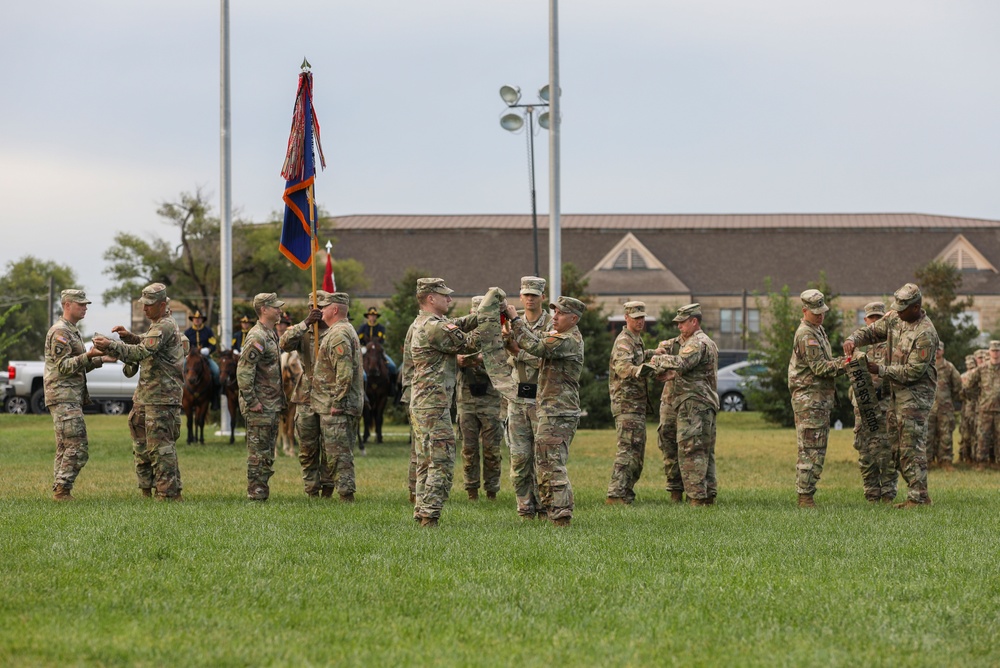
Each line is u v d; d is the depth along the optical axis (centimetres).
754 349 6906
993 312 13112
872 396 2392
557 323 1920
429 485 1925
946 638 1222
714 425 2395
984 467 3688
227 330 5009
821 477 3250
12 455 3806
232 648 1140
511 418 2041
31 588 1386
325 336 2375
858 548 1733
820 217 14888
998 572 1553
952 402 3681
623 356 2397
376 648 1154
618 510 2242
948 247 13625
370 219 14988
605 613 1305
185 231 11081
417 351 1936
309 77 2744
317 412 2383
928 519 2105
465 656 1130
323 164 2730
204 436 5012
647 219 14938
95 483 2828
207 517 2014
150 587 1407
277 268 11556
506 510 2248
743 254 13888
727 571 1546
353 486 2394
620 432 2441
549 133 4294
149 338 2331
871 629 1247
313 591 1391
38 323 16100
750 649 1168
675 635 1220
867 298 13338
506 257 14075
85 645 1134
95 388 7331
